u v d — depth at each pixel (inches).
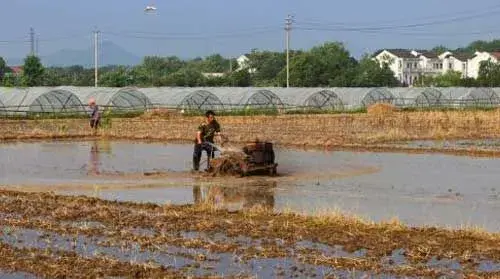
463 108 3592.5
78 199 906.1
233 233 695.7
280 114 3154.5
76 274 560.4
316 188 1042.7
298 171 1242.0
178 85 5605.3
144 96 3157.0
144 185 1073.5
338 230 711.1
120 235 687.7
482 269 571.5
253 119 2684.5
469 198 952.9
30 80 4712.1
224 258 603.5
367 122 2507.4
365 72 6151.6
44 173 1214.9
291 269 569.0
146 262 589.0
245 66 7765.8
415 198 949.2
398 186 1062.4
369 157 1493.6
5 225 740.0
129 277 552.1
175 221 759.7
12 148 1696.6
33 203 872.9
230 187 1053.8
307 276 551.5
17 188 1034.1
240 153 1181.1
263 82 6058.1
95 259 598.5
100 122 2253.9
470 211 852.6
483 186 1066.1
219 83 5644.7
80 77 5880.9
